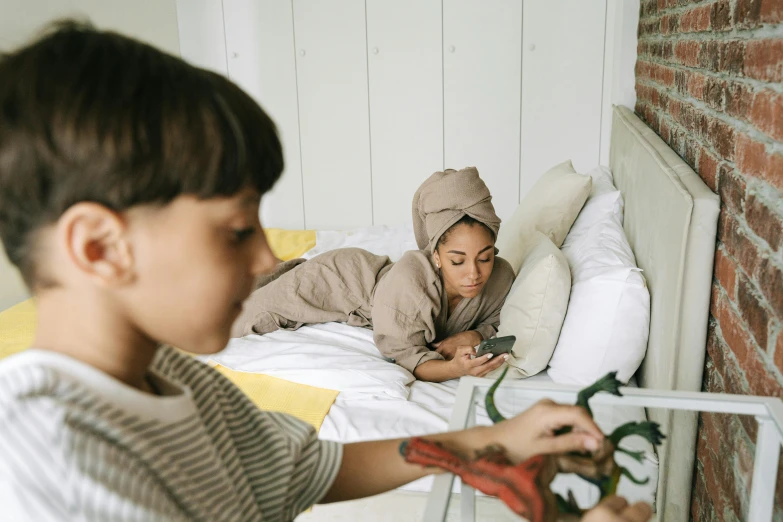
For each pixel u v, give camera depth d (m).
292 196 3.33
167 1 3.16
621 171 2.08
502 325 1.55
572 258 1.66
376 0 2.99
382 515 1.25
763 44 0.88
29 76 0.44
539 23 2.88
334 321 1.88
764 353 0.85
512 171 3.08
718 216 1.10
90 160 0.43
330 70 3.12
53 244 0.45
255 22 3.14
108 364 0.47
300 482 0.67
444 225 1.54
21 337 1.83
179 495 0.48
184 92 0.46
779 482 0.76
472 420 0.69
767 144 0.86
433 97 3.05
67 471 0.40
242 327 1.86
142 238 0.45
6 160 0.43
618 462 0.60
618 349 1.41
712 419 1.06
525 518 0.53
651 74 2.02
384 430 1.36
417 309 1.61
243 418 0.65
